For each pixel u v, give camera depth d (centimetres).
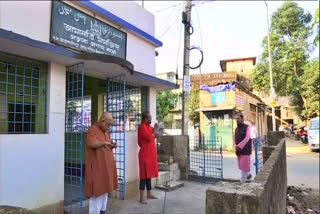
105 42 598
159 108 2317
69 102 496
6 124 396
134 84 659
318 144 1582
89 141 393
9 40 337
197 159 834
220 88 1930
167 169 698
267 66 2062
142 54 726
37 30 477
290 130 2980
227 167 1098
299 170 1039
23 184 388
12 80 414
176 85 718
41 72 436
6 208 234
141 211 470
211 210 195
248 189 201
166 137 754
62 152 446
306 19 2045
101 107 688
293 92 2139
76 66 468
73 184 562
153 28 805
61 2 513
